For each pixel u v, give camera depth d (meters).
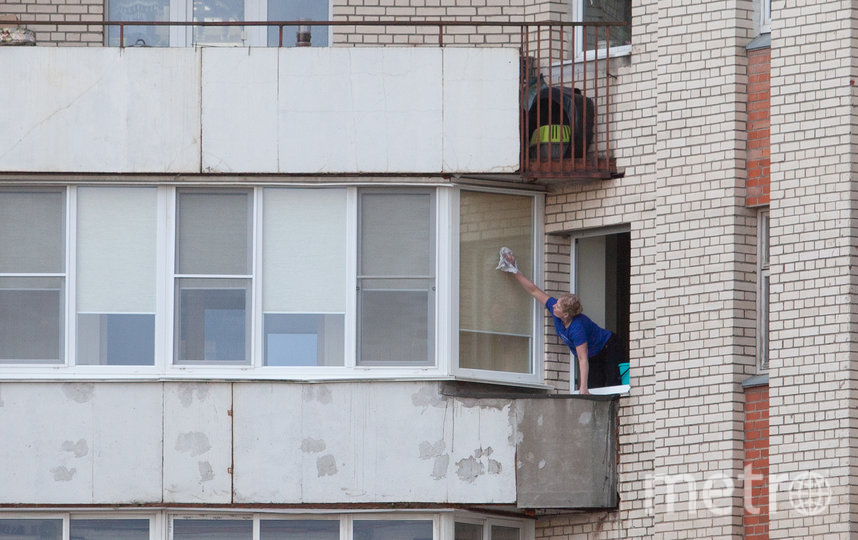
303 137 55.59
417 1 59.91
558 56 58.72
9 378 54.75
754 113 53.53
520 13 59.47
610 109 56.66
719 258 53.34
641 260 55.31
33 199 56.19
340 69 55.81
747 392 52.59
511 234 56.94
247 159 55.53
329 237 55.91
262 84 55.78
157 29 61.81
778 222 52.09
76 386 54.75
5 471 54.38
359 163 55.53
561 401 54.94
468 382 55.41
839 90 51.47
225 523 54.94
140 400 54.69
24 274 55.88
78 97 55.62
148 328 55.62
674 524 53.16
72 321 55.59
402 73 55.78
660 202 54.75
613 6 58.31
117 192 56.16
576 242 57.84
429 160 55.53
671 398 53.72
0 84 55.59
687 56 54.75
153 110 55.69
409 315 55.69
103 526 54.88
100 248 55.97
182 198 56.09
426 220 56.09
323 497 54.19
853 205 50.81
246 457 54.41
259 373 55.12
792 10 52.59
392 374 55.16
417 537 54.69
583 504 54.47
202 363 55.34
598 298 57.75
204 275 55.81
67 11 60.03
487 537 55.81
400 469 54.38
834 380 50.41
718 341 53.00
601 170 56.00
